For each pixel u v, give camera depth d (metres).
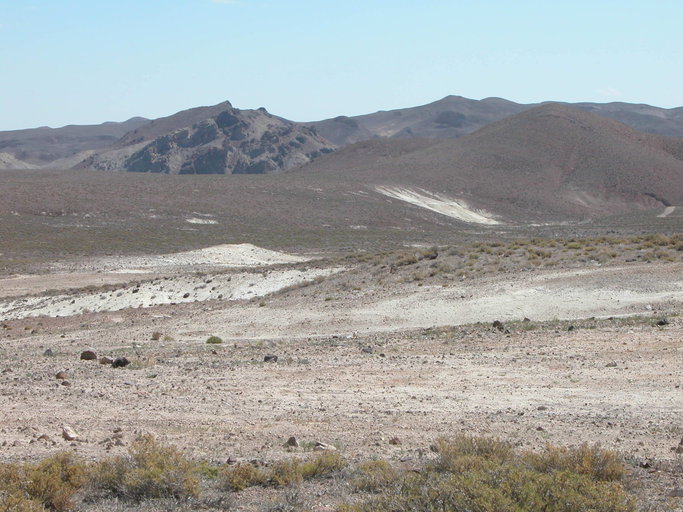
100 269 83.25
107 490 11.84
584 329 28.48
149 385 21.77
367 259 53.53
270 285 50.44
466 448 12.47
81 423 17.19
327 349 27.91
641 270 37.97
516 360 23.19
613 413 16.55
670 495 10.65
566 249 44.62
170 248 111.12
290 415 17.42
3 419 17.72
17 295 64.88
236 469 12.16
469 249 47.09
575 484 9.41
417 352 26.02
